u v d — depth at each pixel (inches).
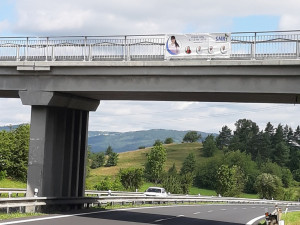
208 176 6058.1
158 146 4822.8
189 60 976.9
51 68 1061.8
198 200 2233.0
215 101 1145.4
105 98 1208.2
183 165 6412.4
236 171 4675.2
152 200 1711.4
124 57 1026.1
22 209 956.6
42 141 1085.1
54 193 1106.1
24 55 1098.1
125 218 997.8
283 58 920.9
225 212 1533.0
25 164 2760.8
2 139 2743.6
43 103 1074.7
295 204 3070.9
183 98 1128.2
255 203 2891.2
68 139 1167.0
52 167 1096.8
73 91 1067.9
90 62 1031.0
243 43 949.2
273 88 926.4
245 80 945.5
